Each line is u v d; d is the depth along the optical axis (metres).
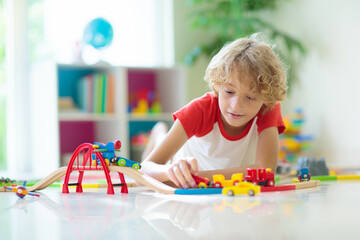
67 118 3.05
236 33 3.56
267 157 1.26
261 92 1.15
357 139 3.23
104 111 3.24
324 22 3.47
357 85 3.22
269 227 0.53
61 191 1.05
